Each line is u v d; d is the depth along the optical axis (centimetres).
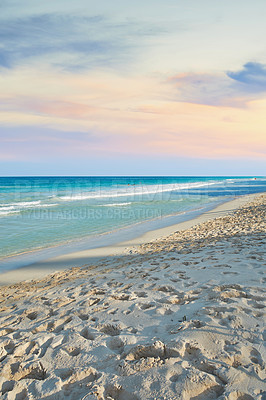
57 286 599
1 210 2122
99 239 1179
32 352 311
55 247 1046
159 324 345
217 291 427
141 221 1658
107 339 320
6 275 738
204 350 271
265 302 372
